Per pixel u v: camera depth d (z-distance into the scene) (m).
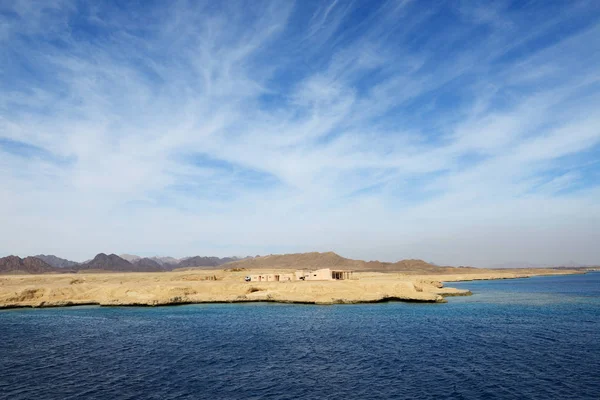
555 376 32.03
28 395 28.69
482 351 40.34
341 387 29.94
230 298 90.88
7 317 71.12
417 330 52.50
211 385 30.53
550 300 90.62
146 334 52.19
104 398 27.94
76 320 66.38
